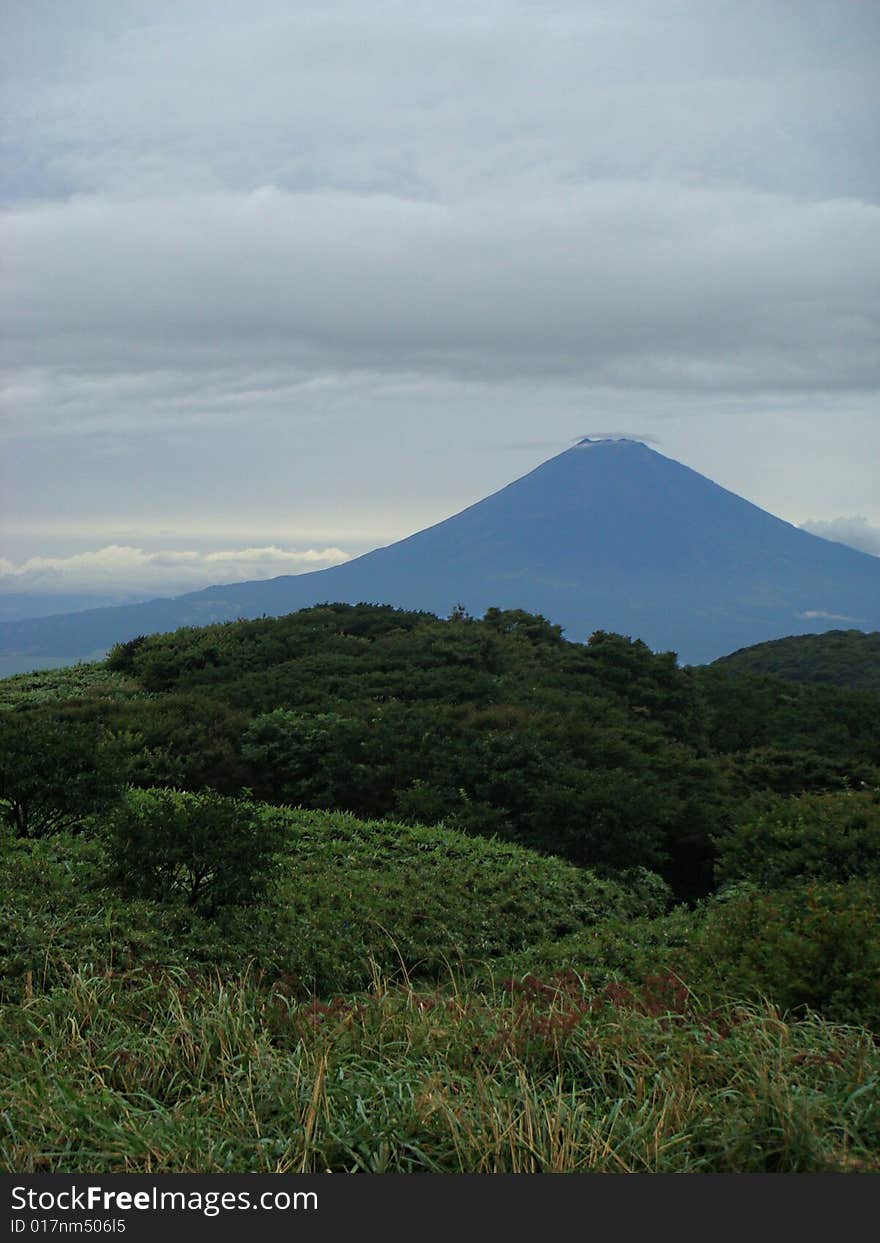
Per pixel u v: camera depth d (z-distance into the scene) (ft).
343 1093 17.83
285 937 32.27
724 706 118.21
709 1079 18.85
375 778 64.13
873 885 36.04
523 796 62.23
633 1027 20.75
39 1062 18.72
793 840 46.91
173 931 30.32
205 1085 18.88
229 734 70.95
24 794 40.63
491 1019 21.74
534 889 46.01
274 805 64.39
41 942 26.76
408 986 24.45
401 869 46.09
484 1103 17.42
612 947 35.78
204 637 118.62
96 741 44.50
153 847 32.68
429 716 73.77
